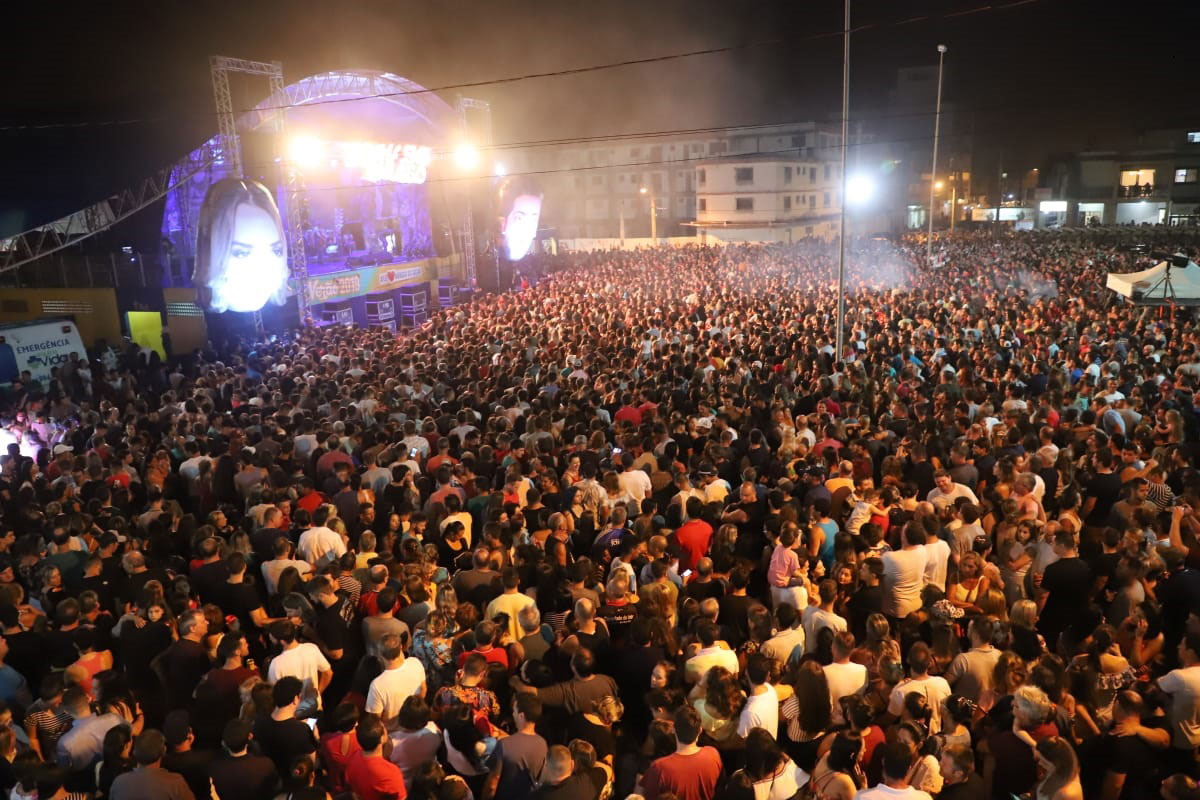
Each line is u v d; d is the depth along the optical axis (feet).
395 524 28.32
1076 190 254.27
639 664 19.56
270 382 51.80
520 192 131.54
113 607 25.05
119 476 35.17
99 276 90.99
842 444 34.12
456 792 14.02
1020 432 33.68
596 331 65.36
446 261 128.06
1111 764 16.93
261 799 15.90
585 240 227.20
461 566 26.25
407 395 47.44
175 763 16.79
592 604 20.58
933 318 70.64
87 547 27.45
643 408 40.40
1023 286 98.73
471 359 56.08
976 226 266.36
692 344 59.36
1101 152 249.75
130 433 40.55
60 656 21.21
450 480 31.63
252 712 17.49
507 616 21.02
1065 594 22.71
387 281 109.19
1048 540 24.26
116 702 18.48
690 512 27.09
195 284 80.33
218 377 55.06
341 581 22.91
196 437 39.01
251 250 80.64
